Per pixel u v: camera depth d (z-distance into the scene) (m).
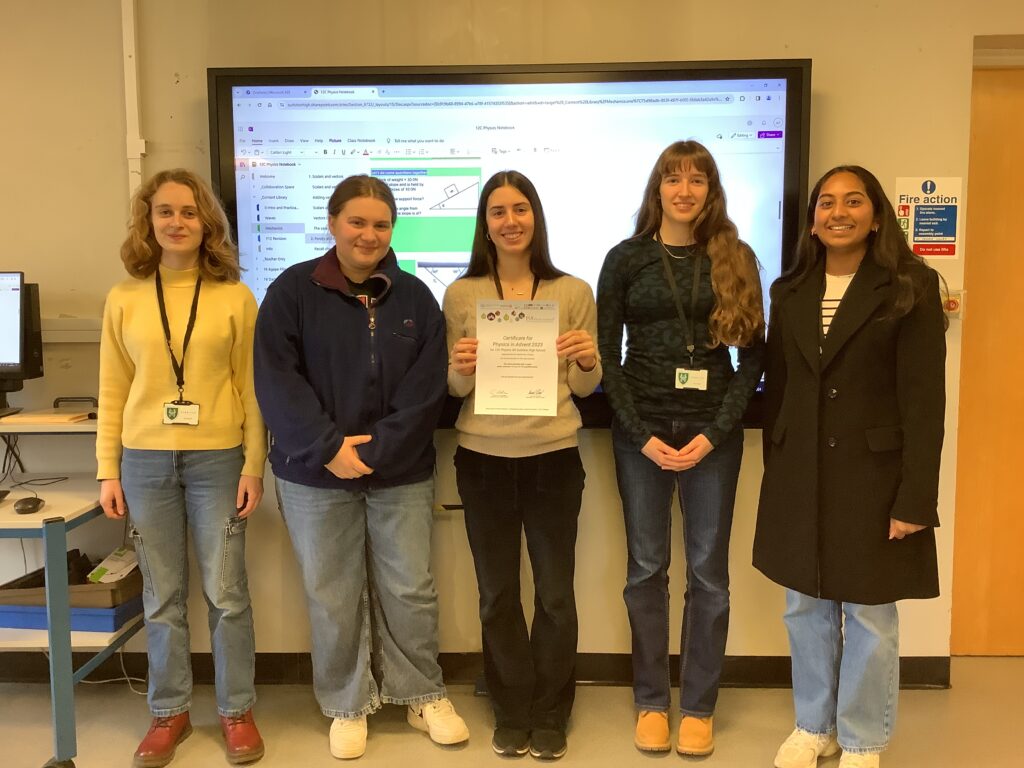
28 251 2.32
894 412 1.67
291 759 1.96
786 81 2.11
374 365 1.84
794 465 1.72
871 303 1.65
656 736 1.95
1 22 2.27
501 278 1.92
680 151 1.84
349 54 2.23
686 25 2.19
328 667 1.96
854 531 1.66
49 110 2.29
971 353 2.46
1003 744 1.99
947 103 2.18
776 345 1.80
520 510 1.90
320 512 1.85
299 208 2.21
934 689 2.29
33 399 2.33
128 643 2.37
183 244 1.84
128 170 2.28
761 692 2.27
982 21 2.15
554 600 1.89
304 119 2.18
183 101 2.26
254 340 1.84
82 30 2.26
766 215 2.15
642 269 1.88
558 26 2.21
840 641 1.84
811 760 1.83
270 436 2.12
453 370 1.83
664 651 2.00
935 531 2.26
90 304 2.33
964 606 2.54
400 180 2.20
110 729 2.11
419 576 1.95
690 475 1.90
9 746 2.03
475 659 2.33
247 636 1.98
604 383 1.88
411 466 1.89
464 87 2.16
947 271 2.22
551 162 2.17
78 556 2.26
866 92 2.19
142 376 1.86
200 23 2.24
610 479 2.25
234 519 1.94
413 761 1.94
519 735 1.95
